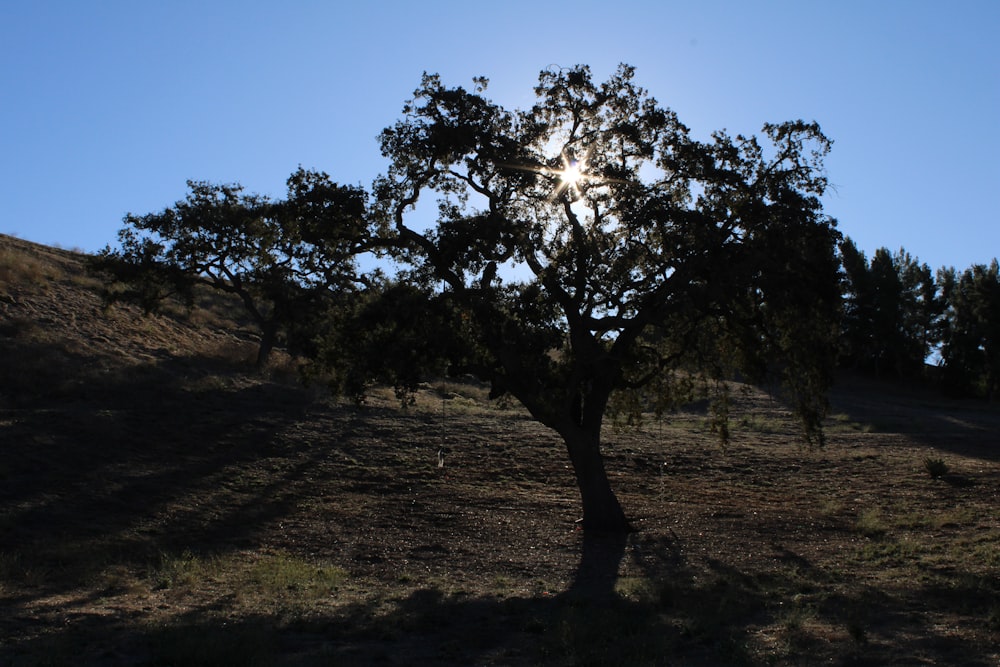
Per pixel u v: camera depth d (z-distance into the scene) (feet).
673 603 42.96
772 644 34.47
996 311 220.23
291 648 33.22
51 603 39.17
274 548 56.44
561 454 96.48
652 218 59.41
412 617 39.04
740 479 89.30
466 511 70.85
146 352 119.24
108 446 78.43
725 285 59.88
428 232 61.72
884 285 240.53
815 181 61.52
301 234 64.64
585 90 63.26
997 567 49.83
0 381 91.45
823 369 64.90
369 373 61.93
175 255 116.47
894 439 121.19
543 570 52.95
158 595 42.24
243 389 110.63
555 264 61.57
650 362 69.72
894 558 54.13
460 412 122.01
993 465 93.56
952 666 31.19
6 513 57.62
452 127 61.26
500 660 32.37
